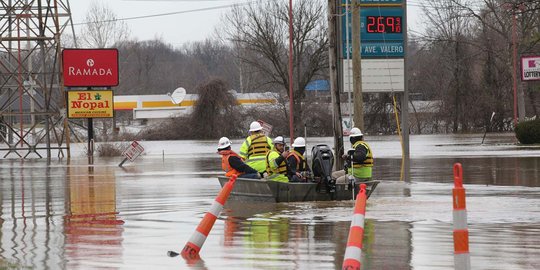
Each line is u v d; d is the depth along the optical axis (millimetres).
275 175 29266
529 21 97500
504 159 56281
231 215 24969
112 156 77000
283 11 115750
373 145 85875
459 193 11703
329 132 119125
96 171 53625
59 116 75375
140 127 150625
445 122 129125
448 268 15734
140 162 64250
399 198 30281
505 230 20969
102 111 75500
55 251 18281
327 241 19344
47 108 75000
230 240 19625
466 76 123250
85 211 27797
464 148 74438
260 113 123250
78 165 61625
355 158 30016
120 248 18625
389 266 15961
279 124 119188
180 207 28547
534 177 40500
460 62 118250
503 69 118750
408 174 39750
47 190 38000
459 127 127312
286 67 117500
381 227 21688
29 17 76188
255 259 16844
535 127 77688
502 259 16641
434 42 117188
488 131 124625
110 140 120438
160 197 32906
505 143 82500
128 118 165375
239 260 16734
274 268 15789
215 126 125938
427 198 30266
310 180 29203
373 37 40812
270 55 116000
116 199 32438
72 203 31047
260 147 31656
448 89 125188
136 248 18594
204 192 35125
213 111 126062
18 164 64250
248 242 19250
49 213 27297
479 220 23141
